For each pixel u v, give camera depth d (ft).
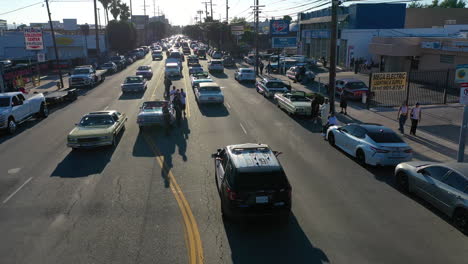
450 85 103.35
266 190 26.68
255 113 73.56
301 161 44.65
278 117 70.23
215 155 35.47
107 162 44.09
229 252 25.20
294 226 28.84
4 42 183.73
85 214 30.73
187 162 43.93
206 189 35.88
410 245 26.16
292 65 157.79
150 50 353.10
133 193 34.91
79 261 24.23
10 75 117.39
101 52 226.79
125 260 24.29
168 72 133.28
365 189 36.29
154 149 49.26
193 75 108.27
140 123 56.65
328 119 56.24
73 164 43.60
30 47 126.21
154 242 26.40
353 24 156.25
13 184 37.60
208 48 305.94
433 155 47.50
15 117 61.21
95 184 37.24
